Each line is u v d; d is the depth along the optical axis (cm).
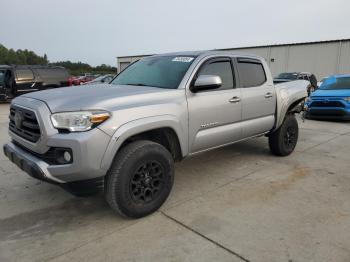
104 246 291
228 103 430
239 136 467
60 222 336
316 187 428
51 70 1538
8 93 1444
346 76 1108
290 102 550
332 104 981
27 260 271
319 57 2673
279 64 2933
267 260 269
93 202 383
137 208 331
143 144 329
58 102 311
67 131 296
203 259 271
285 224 328
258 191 414
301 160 555
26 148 341
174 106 359
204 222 333
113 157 307
